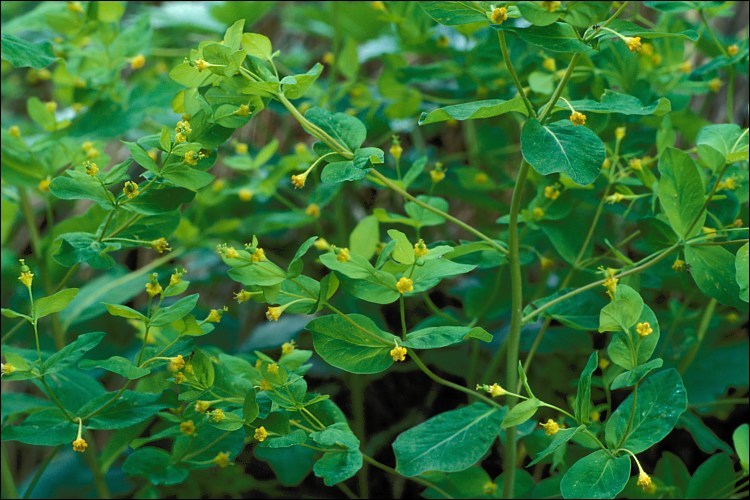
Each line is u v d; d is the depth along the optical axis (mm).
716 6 914
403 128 1161
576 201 938
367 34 1153
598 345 1060
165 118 1042
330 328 792
